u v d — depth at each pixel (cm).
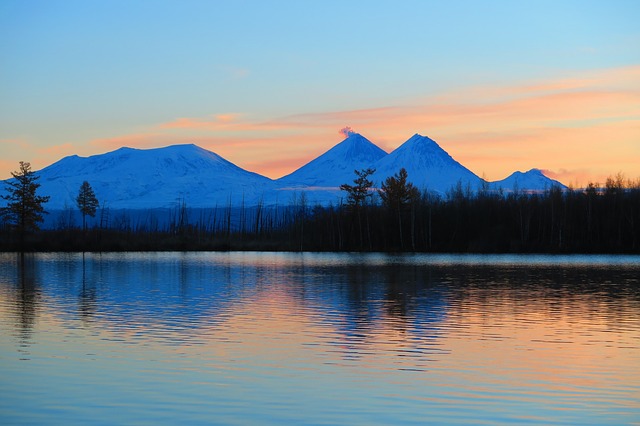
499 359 2758
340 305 4431
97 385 2334
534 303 4553
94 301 4606
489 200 15212
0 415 2031
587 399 2205
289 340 3136
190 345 3009
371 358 2764
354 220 15175
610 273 7394
